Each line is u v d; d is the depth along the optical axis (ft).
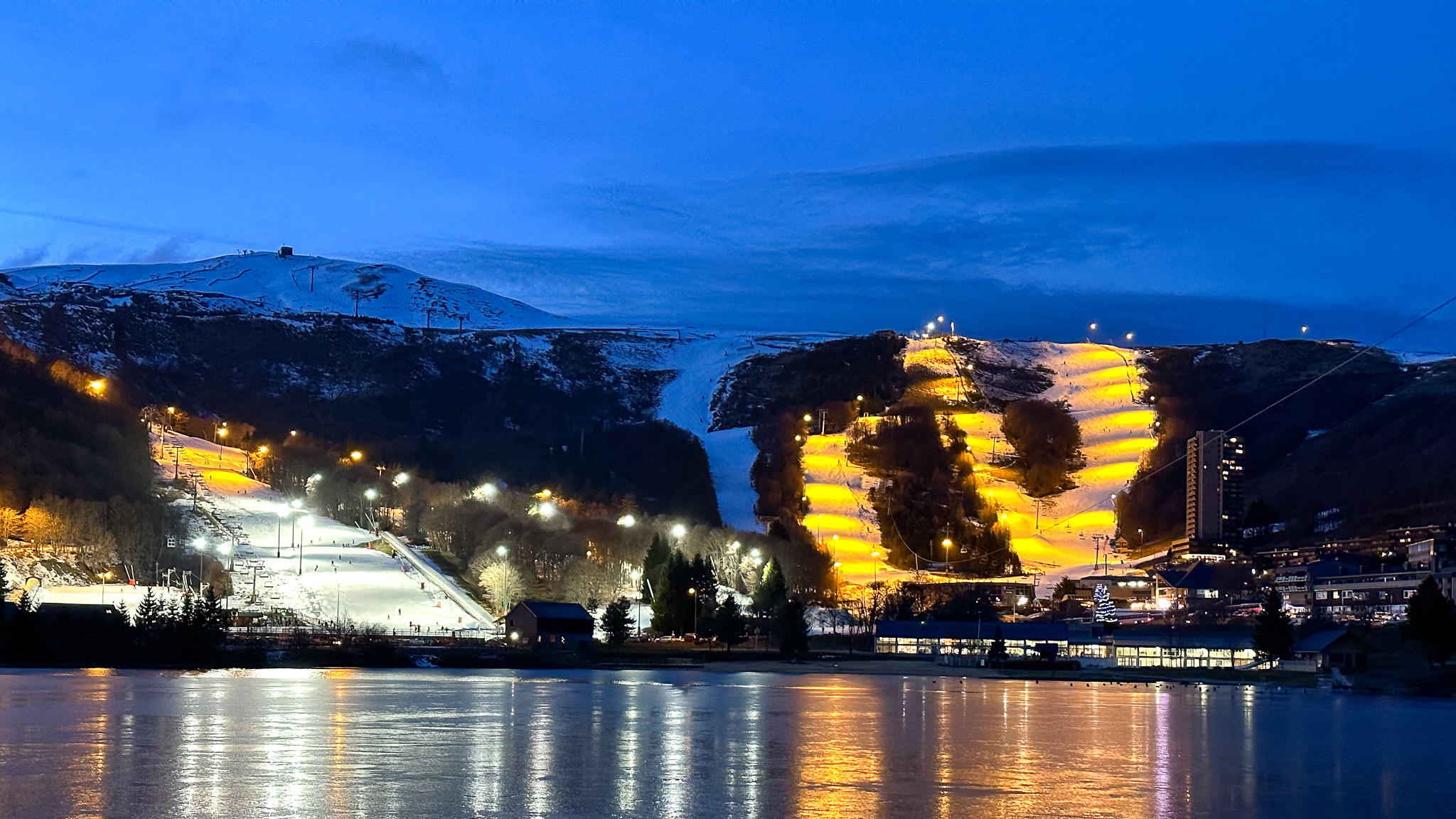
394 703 440.86
